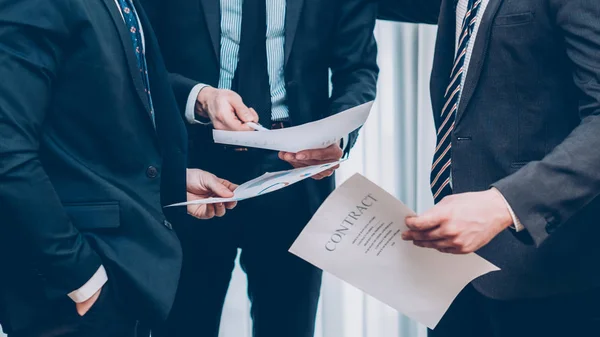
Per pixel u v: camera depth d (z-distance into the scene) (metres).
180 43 1.91
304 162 1.78
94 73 1.45
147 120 1.55
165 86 1.67
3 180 1.36
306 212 1.96
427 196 2.71
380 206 1.39
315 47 1.94
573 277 1.56
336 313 2.65
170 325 1.97
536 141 1.55
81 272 1.42
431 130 2.69
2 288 1.46
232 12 1.91
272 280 2.00
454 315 1.75
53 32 1.40
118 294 1.49
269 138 1.58
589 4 1.42
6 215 1.38
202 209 1.78
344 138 1.93
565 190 1.38
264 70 1.90
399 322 2.70
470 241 1.34
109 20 1.49
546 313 1.61
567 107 1.54
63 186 1.48
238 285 2.56
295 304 1.99
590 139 1.39
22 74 1.37
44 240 1.38
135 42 1.57
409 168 2.72
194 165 1.94
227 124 1.74
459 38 1.69
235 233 1.96
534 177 1.38
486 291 1.60
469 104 1.60
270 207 1.95
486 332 1.75
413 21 2.17
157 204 1.56
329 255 1.42
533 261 1.57
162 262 1.53
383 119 2.71
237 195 1.59
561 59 1.52
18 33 1.38
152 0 1.92
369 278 1.43
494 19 1.55
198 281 1.96
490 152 1.58
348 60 1.99
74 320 1.48
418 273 1.43
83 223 1.48
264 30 1.91
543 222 1.38
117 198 1.50
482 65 1.57
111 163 1.52
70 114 1.47
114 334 1.51
